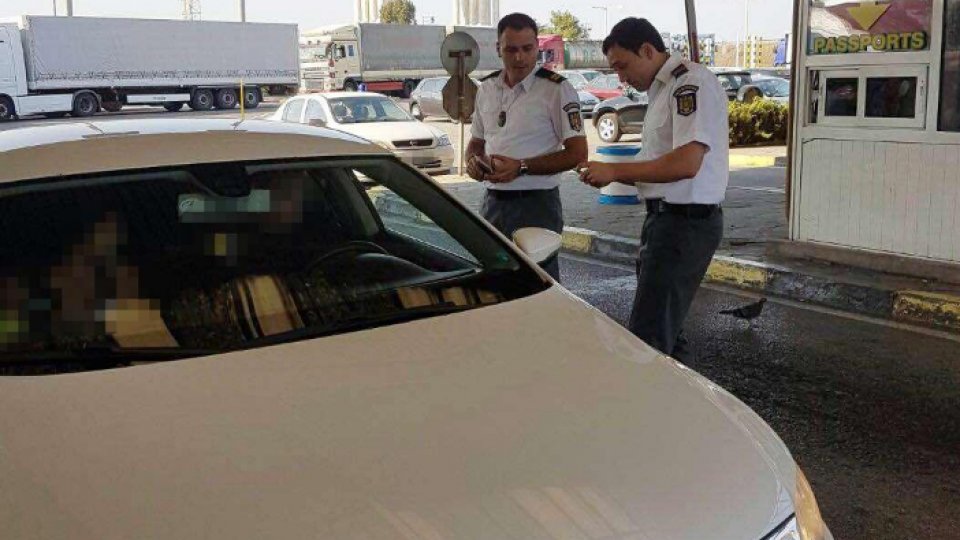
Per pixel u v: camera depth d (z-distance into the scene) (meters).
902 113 7.05
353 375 2.35
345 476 1.96
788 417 4.83
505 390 2.32
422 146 15.85
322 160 3.27
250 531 1.81
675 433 2.21
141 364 2.41
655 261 4.51
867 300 6.79
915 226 7.09
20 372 2.38
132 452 2.03
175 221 2.88
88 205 2.85
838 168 7.51
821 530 2.20
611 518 1.91
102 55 37.69
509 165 5.00
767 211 10.68
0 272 2.65
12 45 35.53
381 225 3.22
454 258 3.13
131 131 3.25
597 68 51.22
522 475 2.00
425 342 2.54
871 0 7.07
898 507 3.87
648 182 4.25
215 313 2.65
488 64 47.47
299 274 2.85
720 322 6.65
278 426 2.12
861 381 5.33
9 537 1.83
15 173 2.89
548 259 3.41
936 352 5.81
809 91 7.63
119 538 1.80
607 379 2.42
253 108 43.12
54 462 2.01
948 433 4.58
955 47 6.68
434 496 1.92
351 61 44.97
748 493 2.05
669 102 4.37
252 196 3.04
